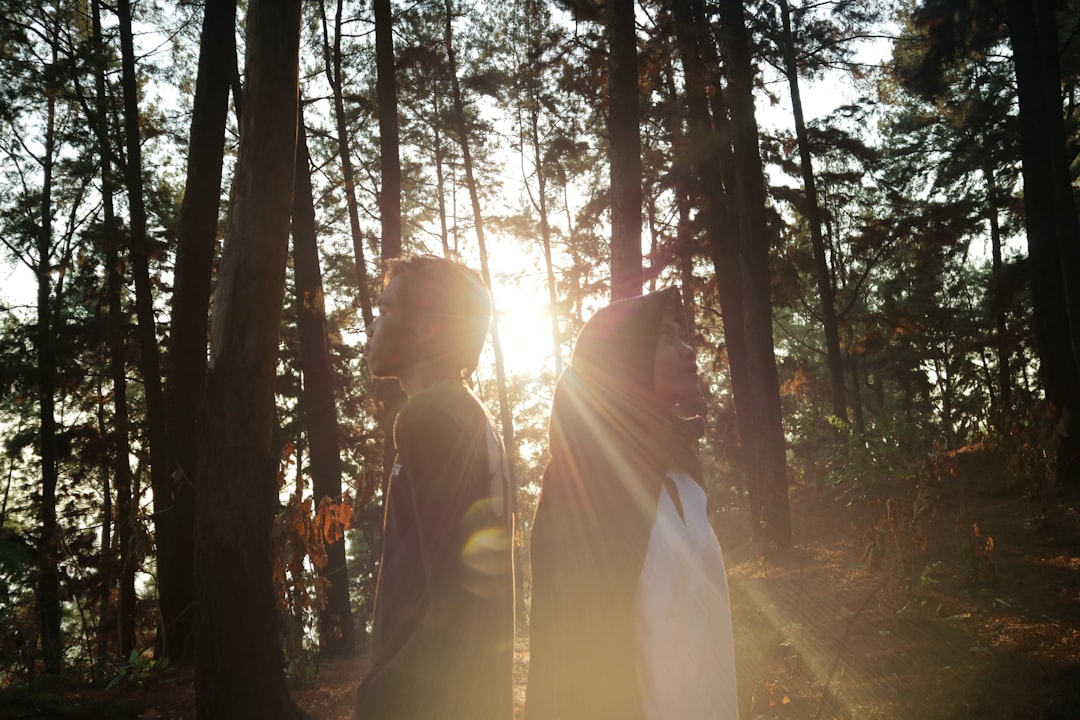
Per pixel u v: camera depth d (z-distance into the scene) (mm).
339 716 6324
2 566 2688
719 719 1859
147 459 19141
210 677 5250
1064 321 14648
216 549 5293
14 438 22766
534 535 2094
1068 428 13914
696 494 2035
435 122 22438
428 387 1912
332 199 20250
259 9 5426
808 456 16844
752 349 13492
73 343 19188
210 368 5395
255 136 5402
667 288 2135
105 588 11461
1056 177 15945
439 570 1688
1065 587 7117
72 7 17281
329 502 7863
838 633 6441
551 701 1986
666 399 2098
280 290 5477
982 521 11211
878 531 7461
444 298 1929
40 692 6582
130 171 15883
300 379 24297
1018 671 5020
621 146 9000
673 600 1887
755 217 13750
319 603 7793
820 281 22094
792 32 20906
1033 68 15352
